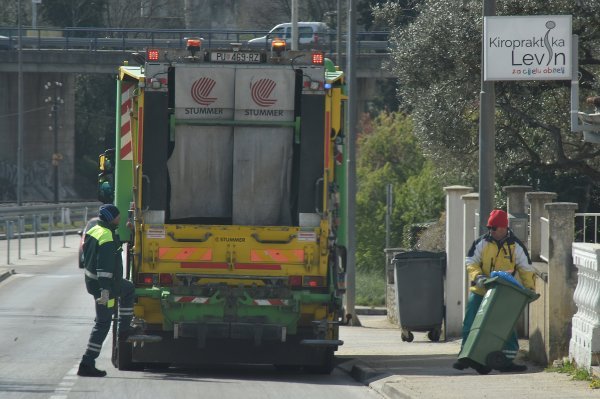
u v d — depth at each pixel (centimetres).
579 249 4019
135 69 4450
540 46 4809
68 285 9256
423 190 11319
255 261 4219
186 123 4291
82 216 18350
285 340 4328
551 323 4278
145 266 4206
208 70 4259
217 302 4206
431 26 7319
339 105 4238
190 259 4209
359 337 6606
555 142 7381
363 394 3853
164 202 4191
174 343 4334
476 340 4100
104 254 4153
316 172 4212
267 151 4322
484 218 4703
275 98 4275
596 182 7669
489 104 4756
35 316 6944
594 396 3391
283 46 4262
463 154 7650
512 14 7069
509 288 4084
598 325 3797
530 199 5041
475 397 3422
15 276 10062
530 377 3906
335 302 4231
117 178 4394
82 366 4197
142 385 3947
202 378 4234
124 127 4391
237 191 4325
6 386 3866
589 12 6856
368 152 13425
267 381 4197
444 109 7500
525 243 5250
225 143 4341
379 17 8950
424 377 3984
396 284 6181
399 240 11362
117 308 4497
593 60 7175
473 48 7225
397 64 7619
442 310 6134
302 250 4219
